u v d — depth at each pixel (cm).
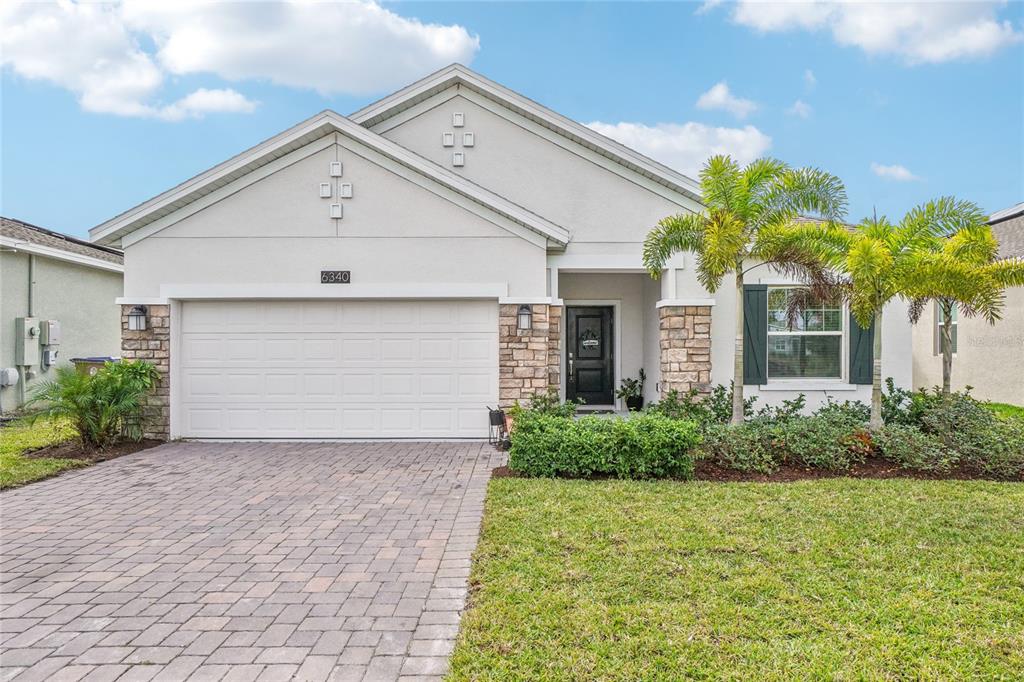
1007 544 495
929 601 393
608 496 636
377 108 1112
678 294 1062
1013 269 853
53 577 454
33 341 1362
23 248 1327
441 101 1121
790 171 819
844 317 1083
